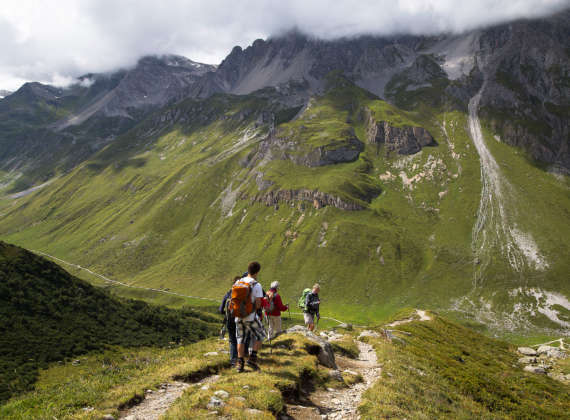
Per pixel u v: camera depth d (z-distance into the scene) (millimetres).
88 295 118312
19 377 62812
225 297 14367
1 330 81438
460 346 55938
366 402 12633
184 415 9359
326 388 14398
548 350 63062
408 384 16844
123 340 97688
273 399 10695
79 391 12875
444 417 13680
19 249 120562
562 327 192750
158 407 11148
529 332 191750
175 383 13453
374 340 29734
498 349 63906
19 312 92125
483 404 20812
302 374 14312
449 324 74750
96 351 84750
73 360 76062
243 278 13453
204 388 11484
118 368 16672
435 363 26719
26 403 11969
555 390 36031
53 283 112938
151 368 15859
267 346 17453
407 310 89188
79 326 97688
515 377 38125
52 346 80688
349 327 42594
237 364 13211
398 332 46094
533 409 22609
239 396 10758
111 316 112812
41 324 90875
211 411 9688
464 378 24594
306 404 12484
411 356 26562
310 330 21969
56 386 14414
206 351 18375
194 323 140000
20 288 101188
